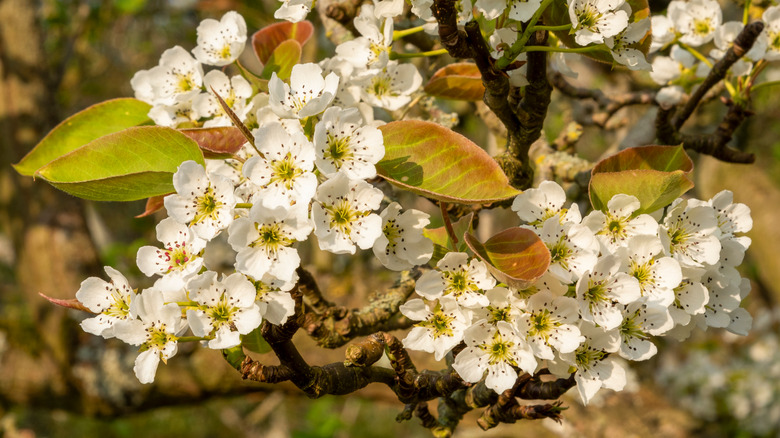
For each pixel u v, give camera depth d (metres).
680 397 3.09
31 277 2.16
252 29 2.22
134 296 1.12
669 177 1.13
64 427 3.82
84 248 2.20
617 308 1.13
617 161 1.16
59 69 2.59
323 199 1.10
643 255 1.13
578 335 1.11
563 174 1.41
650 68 1.16
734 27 1.35
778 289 3.21
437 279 1.13
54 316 2.05
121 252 2.48
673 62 1.41
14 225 2.21
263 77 1.22
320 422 3.27
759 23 1.26
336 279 2.07
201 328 1.10
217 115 1.21
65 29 2.89
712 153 1.36
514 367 1.17
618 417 1.99
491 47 1.17
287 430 3.90
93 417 2.02
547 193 1.15
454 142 1.13
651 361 2.88
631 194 1.14
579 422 1.94
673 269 1.13
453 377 1.17
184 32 3.51
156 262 1.11
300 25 1.28
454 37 1.12
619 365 1.13
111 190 1.13
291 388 1.84
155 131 1.14
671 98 1.40
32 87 2.29
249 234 1.10
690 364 3.17
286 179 1.10
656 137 1.35
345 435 4.14
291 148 1.10
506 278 1.10
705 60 1.37
